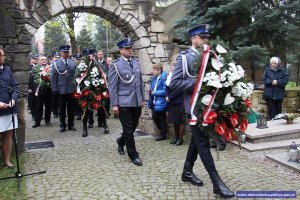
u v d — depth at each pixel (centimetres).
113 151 588
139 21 679
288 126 630
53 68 750
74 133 748
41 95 829
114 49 1683
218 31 793
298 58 994
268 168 477
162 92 634
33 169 499
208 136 380
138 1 675
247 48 708
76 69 720
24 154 581
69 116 777
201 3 793
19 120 584
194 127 380
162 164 507
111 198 390
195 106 367
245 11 747
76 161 535
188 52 395
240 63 788
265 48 766
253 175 450
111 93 514
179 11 1262
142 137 688
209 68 364
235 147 584
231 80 352
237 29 758
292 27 739
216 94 357
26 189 420
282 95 735
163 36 700
